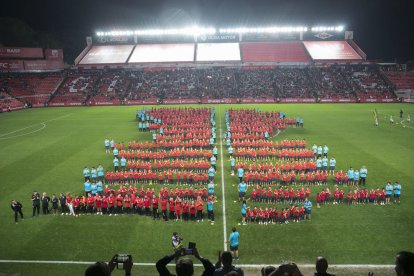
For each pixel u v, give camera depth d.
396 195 30.16
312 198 31.61
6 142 52.91
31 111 87.56
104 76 110.94
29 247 23.36
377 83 103.62
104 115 78.81
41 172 39.03
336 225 26.03
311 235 24.56
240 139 49.47
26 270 20.72
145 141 52.47
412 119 68.56
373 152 45.25
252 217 26.94
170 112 68.81
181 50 119.44
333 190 33.41
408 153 44.53
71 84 106.81
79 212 29.03
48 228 26.17
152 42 124.88
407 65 116.75
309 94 101.00
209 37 123.06
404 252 5.31
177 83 107.12
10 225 26.66
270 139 52.94
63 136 56.72
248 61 112.88
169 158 44.03
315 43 121.19
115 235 25.02
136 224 26.78
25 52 102.50
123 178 36.00
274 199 31.19
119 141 52.91
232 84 105.94
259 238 24.28
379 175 36.78
